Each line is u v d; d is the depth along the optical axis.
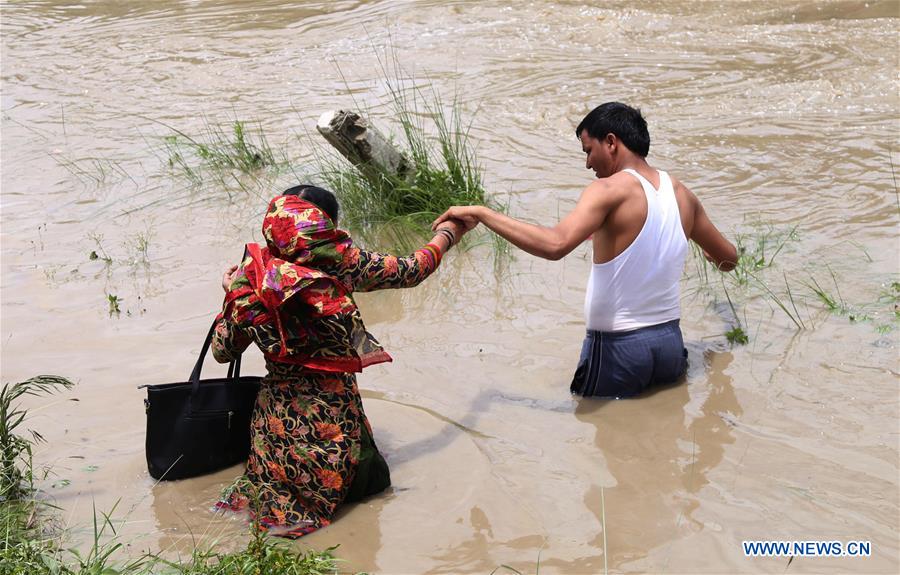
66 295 6.06
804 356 4.87
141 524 3.87
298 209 3.87
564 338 5.27
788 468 3.99
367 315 5.71
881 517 3.65
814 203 6.65
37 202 7.72
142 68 11.38
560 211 6.75
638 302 4.58
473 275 6.10
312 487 3.87
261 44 11.83
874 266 5.72
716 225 6.44
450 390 4.83
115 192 7.84
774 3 11.26
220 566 3.39
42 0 15.27
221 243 6.74
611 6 11.66
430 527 3.80
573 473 4.09
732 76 9.30
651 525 3.71
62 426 4.60
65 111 10.09
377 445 4.39
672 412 4.51
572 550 3.60
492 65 10.19
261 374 5.04
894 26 10.16
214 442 4.20
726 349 5.02
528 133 8.33
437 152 7.94
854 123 8.02
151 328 5.58
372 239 6.65
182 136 8.95
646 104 8.78
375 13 12.56
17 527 3.70
